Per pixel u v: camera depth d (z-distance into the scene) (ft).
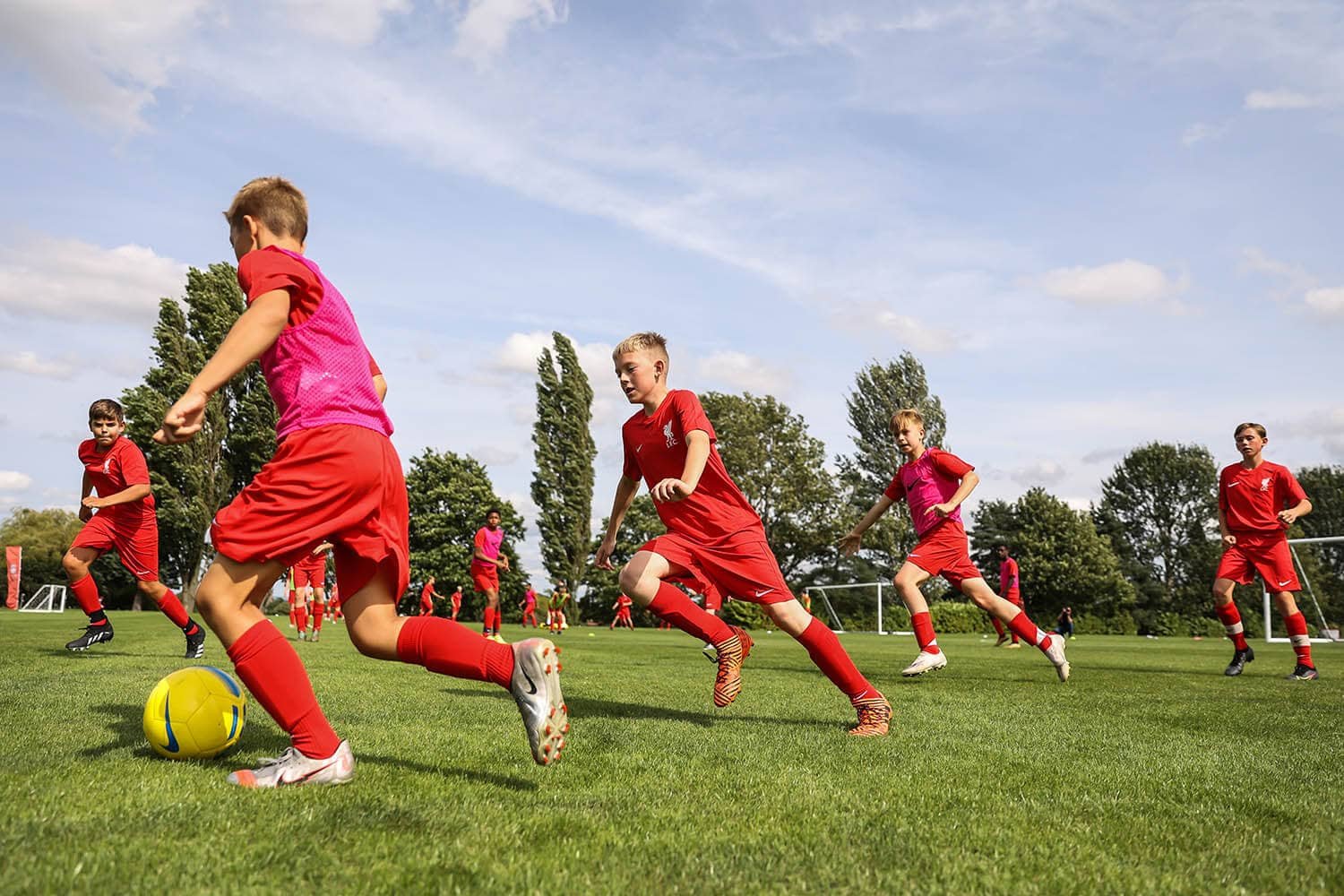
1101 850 7.11
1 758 9.61
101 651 26.76
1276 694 20.62
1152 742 12.94
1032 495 183.21
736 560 13.94
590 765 10.27
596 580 165.17
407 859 6.30
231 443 141.59
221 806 7.59
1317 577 183.83
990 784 9.64
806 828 7.54
